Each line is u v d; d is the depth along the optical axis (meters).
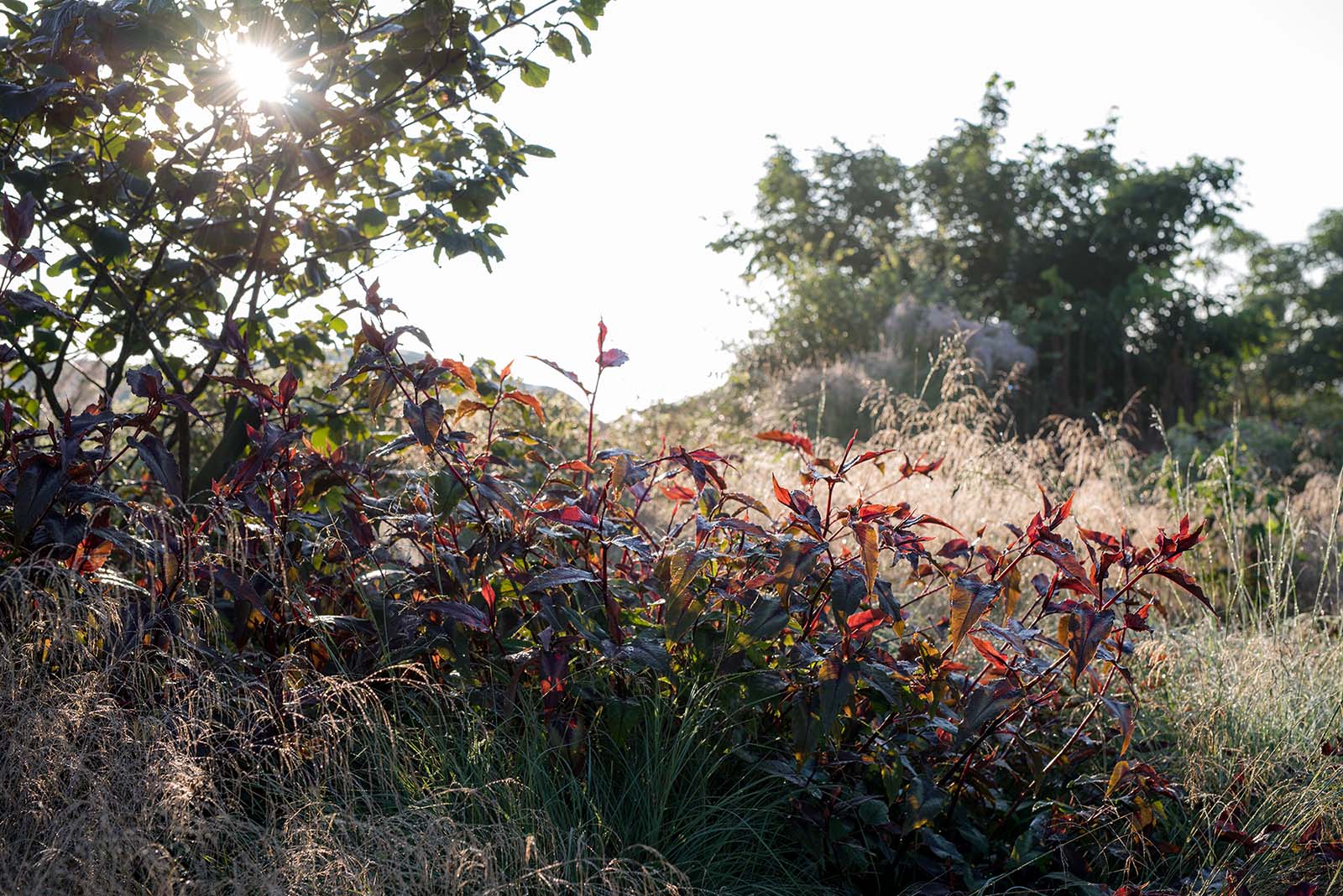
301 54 3.34
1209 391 22.16
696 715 2.57
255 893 1.90
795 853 2.59
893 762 2.60
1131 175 24.48
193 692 2.18
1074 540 5.32
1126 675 2.70
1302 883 2.51
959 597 2.39
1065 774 3.01
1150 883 2.68
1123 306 21.52
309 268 3.95
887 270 19.73
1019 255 23.94
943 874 2.52
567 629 2.60
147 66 3.52
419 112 3.98
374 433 3.64
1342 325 34.19
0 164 3.40
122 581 2.35
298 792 2.18
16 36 3.41
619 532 2.81
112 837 1.83
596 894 2.08
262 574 2.58
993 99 24.47
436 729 2.52
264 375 4.70
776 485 2.57
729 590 2.66
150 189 3.75
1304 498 7.46
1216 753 3.16
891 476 6.33
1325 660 3.93
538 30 3.90
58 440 2.38
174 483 2.48
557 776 2.47
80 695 2.08
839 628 2.48
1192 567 5.51
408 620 2.59
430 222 3.96
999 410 9.66
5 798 1.96
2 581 2.19
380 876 1.96
